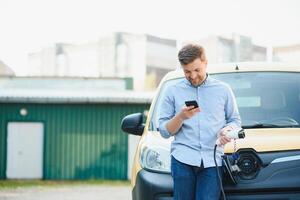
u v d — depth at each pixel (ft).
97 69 336.08
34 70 359.87
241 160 12.86
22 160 92.38
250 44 299.58
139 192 13.51
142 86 306.96
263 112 15.40
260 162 12.86
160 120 12.26
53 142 93.30
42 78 114.52
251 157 12.90
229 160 12.75
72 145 93.61
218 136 12.01
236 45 294.46
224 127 11.98
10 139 92.32
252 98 15.92
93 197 47.75
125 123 16.89
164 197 12.98
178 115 11.48
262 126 14.85
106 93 95.55
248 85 16.37
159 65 310.86
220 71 17.21
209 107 12.04
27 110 92.73
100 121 94.17
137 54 309.42
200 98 12.09
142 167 13.79
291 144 13.11
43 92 95.71
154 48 307.99
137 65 309.63
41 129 92.99
